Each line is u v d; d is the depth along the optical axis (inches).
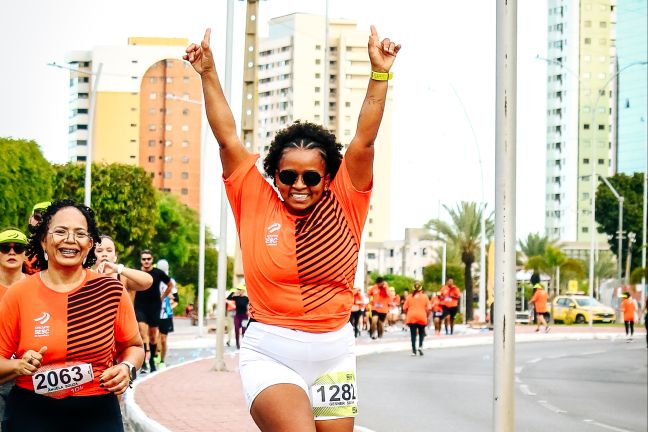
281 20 5216.5
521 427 542.6
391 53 209.0
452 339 1524.4
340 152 210.1
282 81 5206.7
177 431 440.1
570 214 6520.7
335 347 200.8
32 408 223.5
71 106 5713.6
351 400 202.1
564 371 971.9
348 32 5044.3
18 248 297.1
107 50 5634.8
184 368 805.9
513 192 281.3
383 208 6476.4
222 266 800.9
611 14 6594.5
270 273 198.8
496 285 280.7
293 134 207.3
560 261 3361.2
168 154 5733.3
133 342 235.1
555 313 2652.6
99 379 226.2
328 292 200.4
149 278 352.8
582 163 6545.3
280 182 203.6
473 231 2910.9
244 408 530.6
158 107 5718.5
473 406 640.4
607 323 2603.3
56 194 2780.5
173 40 5757.9
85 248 226.5
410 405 641.0
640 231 4050.2
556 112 6653.5
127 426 490.3
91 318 225.6
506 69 283.0
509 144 281.9
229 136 209.2
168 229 3425.2
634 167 5639.8
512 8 283.4
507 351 278.8
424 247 6210.6
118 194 2819.9
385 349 1290.6
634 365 1064.2
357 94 5068.9
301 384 197.2
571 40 6560.0
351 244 203.8
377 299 1509.6
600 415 608.4
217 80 213.3
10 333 225.6
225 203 804.6
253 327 201.6
